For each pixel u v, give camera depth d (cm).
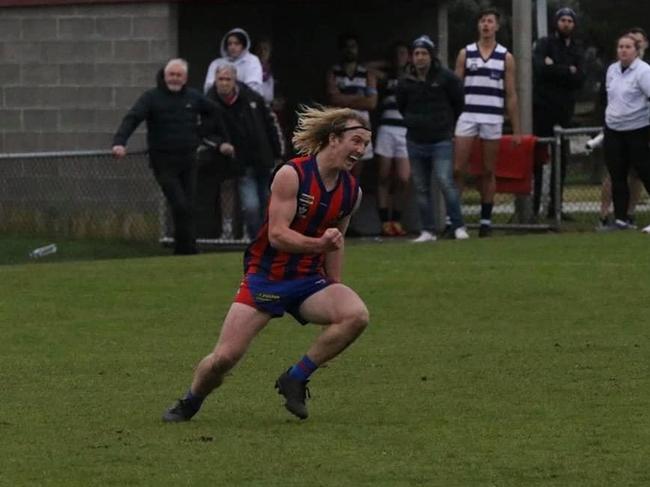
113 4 7050
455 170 6731
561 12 7294
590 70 11012
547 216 7175
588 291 5022
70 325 4528
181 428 3156
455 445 2969
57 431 3138
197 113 6328
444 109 6512
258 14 7662
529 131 7219
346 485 2672
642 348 4031
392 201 7219
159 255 6481
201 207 6856
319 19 7700
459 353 4003
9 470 2802
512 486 2659
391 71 7175
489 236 6725
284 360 3966
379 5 7581
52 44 7206
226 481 2703
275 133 6475
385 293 5028
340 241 2997
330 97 7169
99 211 7000
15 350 4134
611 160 6675
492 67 6644
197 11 7344
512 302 4838
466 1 11350
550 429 3102
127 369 3850
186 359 3981
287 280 3086
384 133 7112
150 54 6988
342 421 3206
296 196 3019
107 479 2727
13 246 6744
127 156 6725
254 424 3192
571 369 3753
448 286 5159
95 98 7119
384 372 3759
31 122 7275
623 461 2827
